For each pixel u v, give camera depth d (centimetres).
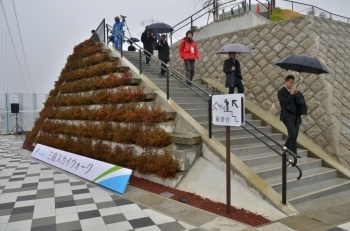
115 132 778
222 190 538
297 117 626
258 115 855
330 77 802
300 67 607
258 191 503
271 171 584
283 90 621
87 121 944
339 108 777
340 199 543
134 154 727
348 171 666
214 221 439
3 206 516
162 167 621
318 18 890
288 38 895
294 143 619
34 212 485
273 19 1147
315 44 829
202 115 789
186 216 462
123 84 842
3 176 747
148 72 1015
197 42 1204
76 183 673
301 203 516
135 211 486
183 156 605
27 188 632
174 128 695
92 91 984
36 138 1307
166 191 590
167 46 1003
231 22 1134
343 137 743
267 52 939
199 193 558
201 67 1157
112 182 626
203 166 607
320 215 458
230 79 784
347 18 1021
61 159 867
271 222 431
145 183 651
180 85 952
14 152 1168
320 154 720
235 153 636
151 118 686
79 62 1173
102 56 1029
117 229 414
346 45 948
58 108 1212
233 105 437
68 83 1209
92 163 734
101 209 497
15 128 1925
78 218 457
